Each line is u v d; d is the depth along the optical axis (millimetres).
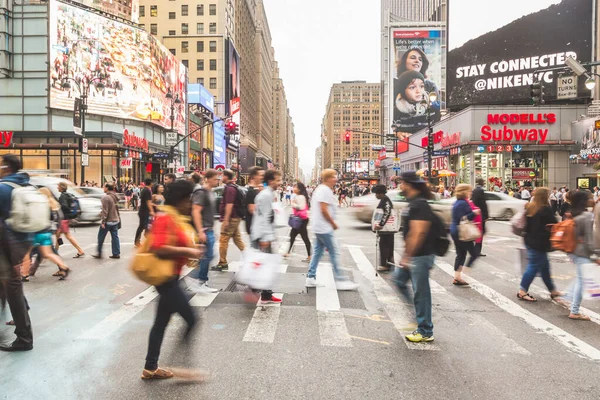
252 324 5617
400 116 76750
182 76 55531
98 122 40656
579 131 32250
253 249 7000
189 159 57938
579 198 6066
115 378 4035
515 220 7188
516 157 34406
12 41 37750
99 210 18984
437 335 5336
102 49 40781
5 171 4938
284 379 4047
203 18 77500
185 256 3926
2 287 5398
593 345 5051
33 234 4910
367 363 4449
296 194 10586
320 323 5695
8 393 3734
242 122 101125
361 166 92625
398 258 10844
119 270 8977
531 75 38750
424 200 5027
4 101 37719
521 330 5566
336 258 7434
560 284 8180
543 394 3828
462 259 8039
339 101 149125
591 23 36938
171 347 4785
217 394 3744
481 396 3775
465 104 42031
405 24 80750
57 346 4820
